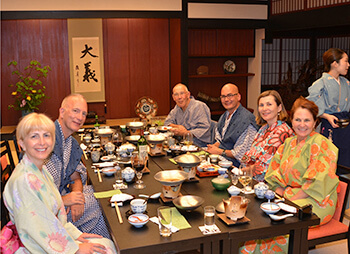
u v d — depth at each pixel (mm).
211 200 2332
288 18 6805
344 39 7953
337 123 4078
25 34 6930
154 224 2020
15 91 7004
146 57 7551
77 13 6332
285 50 8492
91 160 3264
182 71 7062
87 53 7223
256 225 1985
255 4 7336
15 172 2000
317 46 8539
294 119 2568
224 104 3725
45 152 2016
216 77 8242
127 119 7582
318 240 2412
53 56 7082
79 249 2016
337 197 2553
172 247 1843
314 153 2486
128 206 2248
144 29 7469
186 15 6895
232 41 7891
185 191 2488
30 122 1984
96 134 3959
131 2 6539
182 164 2596
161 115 7766
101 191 2516
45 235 1901
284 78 8188
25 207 1914
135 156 2625
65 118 2791
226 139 3730
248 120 3604
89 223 2729
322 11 5859
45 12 6215
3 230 1979
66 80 7207
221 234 1907
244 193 2424
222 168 2758
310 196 2424
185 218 2082
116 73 7457
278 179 2688
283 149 2752
